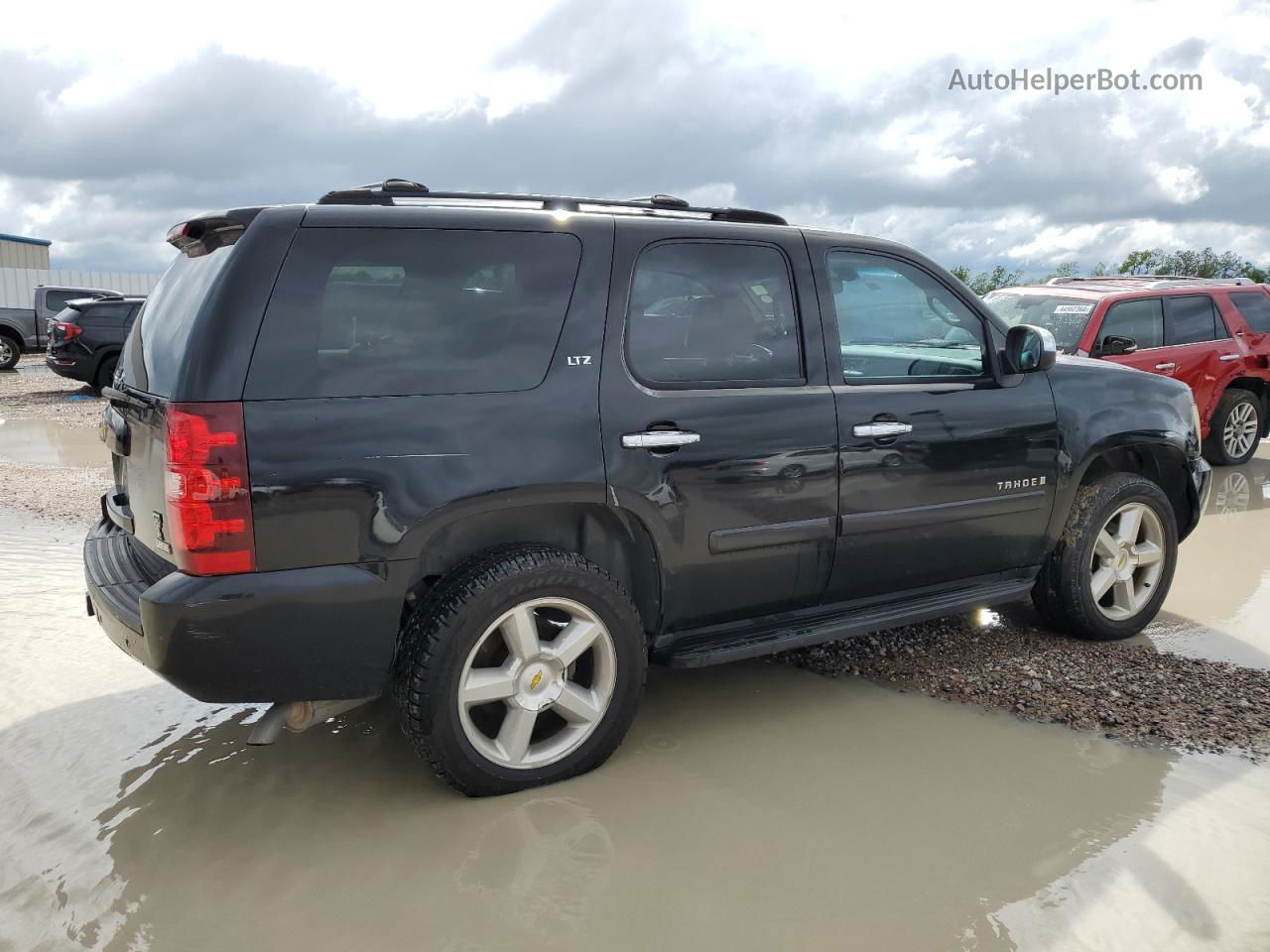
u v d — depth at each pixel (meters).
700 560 3.30
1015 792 3.04
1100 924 2.39
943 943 2.32
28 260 38.25
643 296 3.21
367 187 3.13
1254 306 9.02
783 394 3.42
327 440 2.67
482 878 2.59
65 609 4.76
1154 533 4.48
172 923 2.40
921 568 3.87
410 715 2.82
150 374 2.87
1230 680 3.92
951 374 3.90
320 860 2.68
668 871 2.62
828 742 3.39
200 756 3.29
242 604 2.60
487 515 3.07
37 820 2.88
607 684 3.13
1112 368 4.45
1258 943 2.32
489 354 2.93
